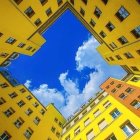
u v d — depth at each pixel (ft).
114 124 105.40
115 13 75.92
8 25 75.61
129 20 72.54
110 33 95.40
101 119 125.70
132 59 108.47
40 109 143.43
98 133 107.96
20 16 79.71
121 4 68.49
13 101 113.29
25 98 131.85
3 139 86.38
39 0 85.71
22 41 98.37
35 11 88.12
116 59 128.36
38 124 122.52
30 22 90.17
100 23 95.66
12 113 104.58
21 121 107.55
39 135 115.03
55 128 151.74
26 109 122.93
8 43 89.04
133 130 93.71
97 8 86.99
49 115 152.15
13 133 92.53
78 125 151.64
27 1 77.66
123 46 97.71
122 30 82.74
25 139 98.58
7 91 114.42
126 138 90.22
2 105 100.68
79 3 99.96
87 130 125.70
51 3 97.09
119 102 130.62
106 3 76.84
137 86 131.64
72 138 135.64
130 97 125.18
